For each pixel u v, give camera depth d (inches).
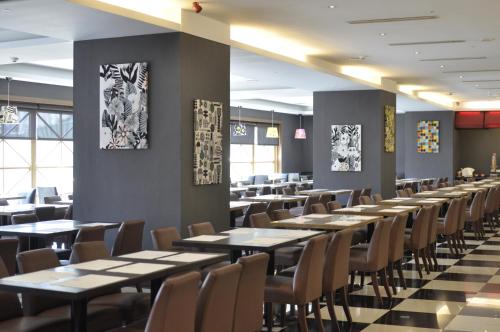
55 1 257.3
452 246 448.8
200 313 153.5
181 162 326.0
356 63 535.5
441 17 361.4
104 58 340.2
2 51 389.4
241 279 167.3
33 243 302.4
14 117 497.4
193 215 335.9
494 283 320.5
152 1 313.1
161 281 179.3
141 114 330.3
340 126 620.1
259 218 294.7
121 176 339.0
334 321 230.1
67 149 614.5
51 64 524.1
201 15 345.4
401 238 301.1
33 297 175.9
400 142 989.8
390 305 274.2
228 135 368.8
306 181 773.3
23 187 569.0
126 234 273.0
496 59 518.6
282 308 243.9
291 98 821.2
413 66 555.8
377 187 608.4
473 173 940.0
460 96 847.1
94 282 147.9
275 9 338.0
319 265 212.2
